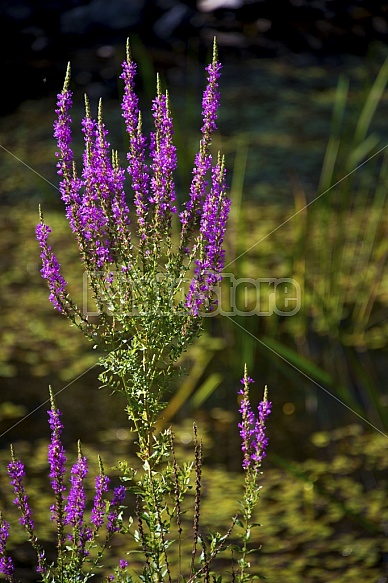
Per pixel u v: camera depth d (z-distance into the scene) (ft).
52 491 18.24
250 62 40.70
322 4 43.04
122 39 41.06
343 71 40.19
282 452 19.62
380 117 36.06
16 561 16.11
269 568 16.05
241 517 17.31
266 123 35.86
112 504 11.64
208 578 11.67
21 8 42.29
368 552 16.52
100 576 15.47
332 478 18.70
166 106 11.46
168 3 42.73
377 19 42.91
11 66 38.86
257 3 42.65
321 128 35.29
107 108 36.47
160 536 11.39
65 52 40.09
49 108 36.96
